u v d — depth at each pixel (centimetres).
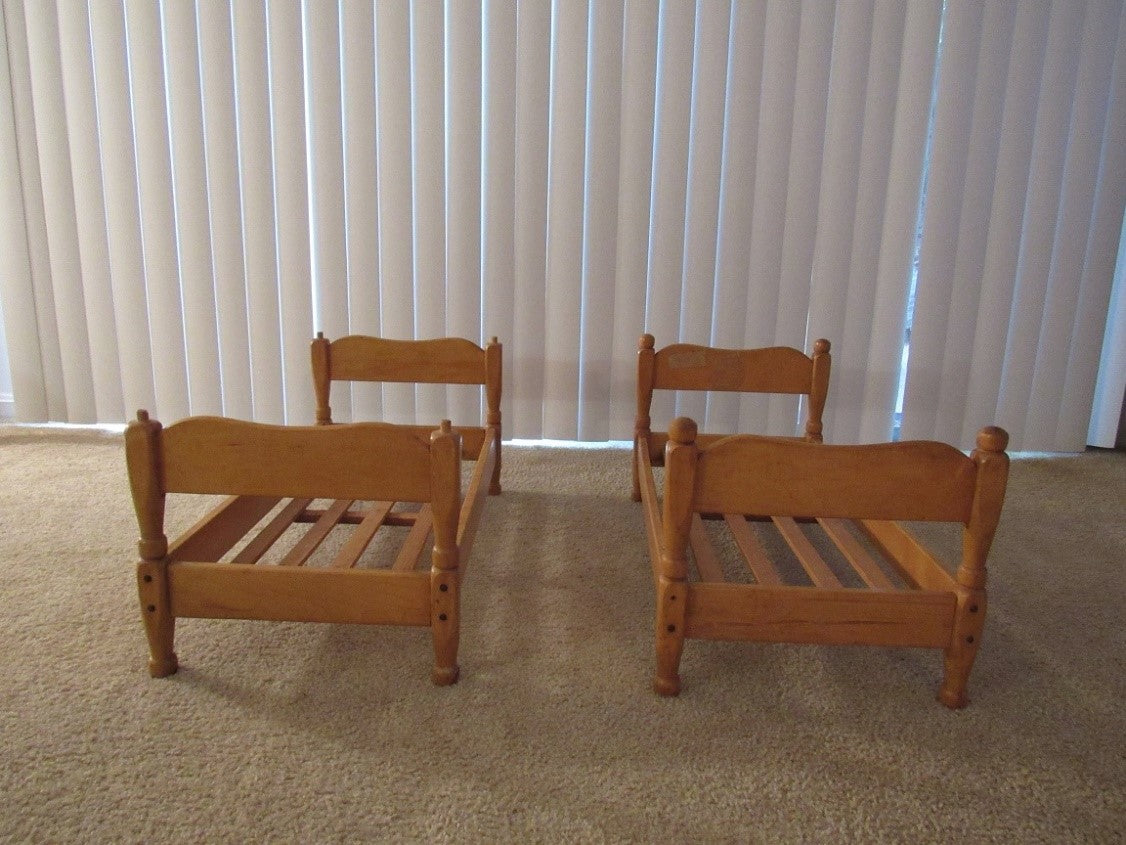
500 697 118
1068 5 217
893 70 221
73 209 237
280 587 117
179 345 246
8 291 245
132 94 227
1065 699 121
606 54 221
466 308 240
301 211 233
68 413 255
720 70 222
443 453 109
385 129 226
